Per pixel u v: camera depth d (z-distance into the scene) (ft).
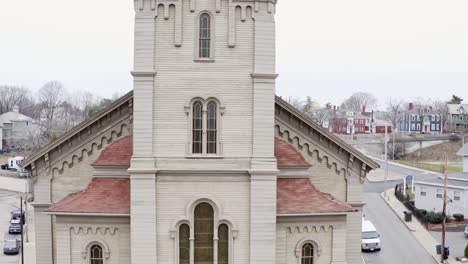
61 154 113.19
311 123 113.50
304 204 100.83
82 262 97.86
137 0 92.02
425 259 186.60
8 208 289.33
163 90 93.50
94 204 98.12
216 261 95.71
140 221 93.91
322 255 101.09
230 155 94.43
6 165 435.94
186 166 93.91
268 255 95.40
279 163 105.19
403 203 285.84
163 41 93.20
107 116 111.75
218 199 94.99
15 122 604.90
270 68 93.86
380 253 194.39
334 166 116.26
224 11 93.50
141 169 92.84
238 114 94.38
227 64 93.91
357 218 118.42
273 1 93.45
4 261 189.26
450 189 248.32
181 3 92.68
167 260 95.04
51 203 113.70
